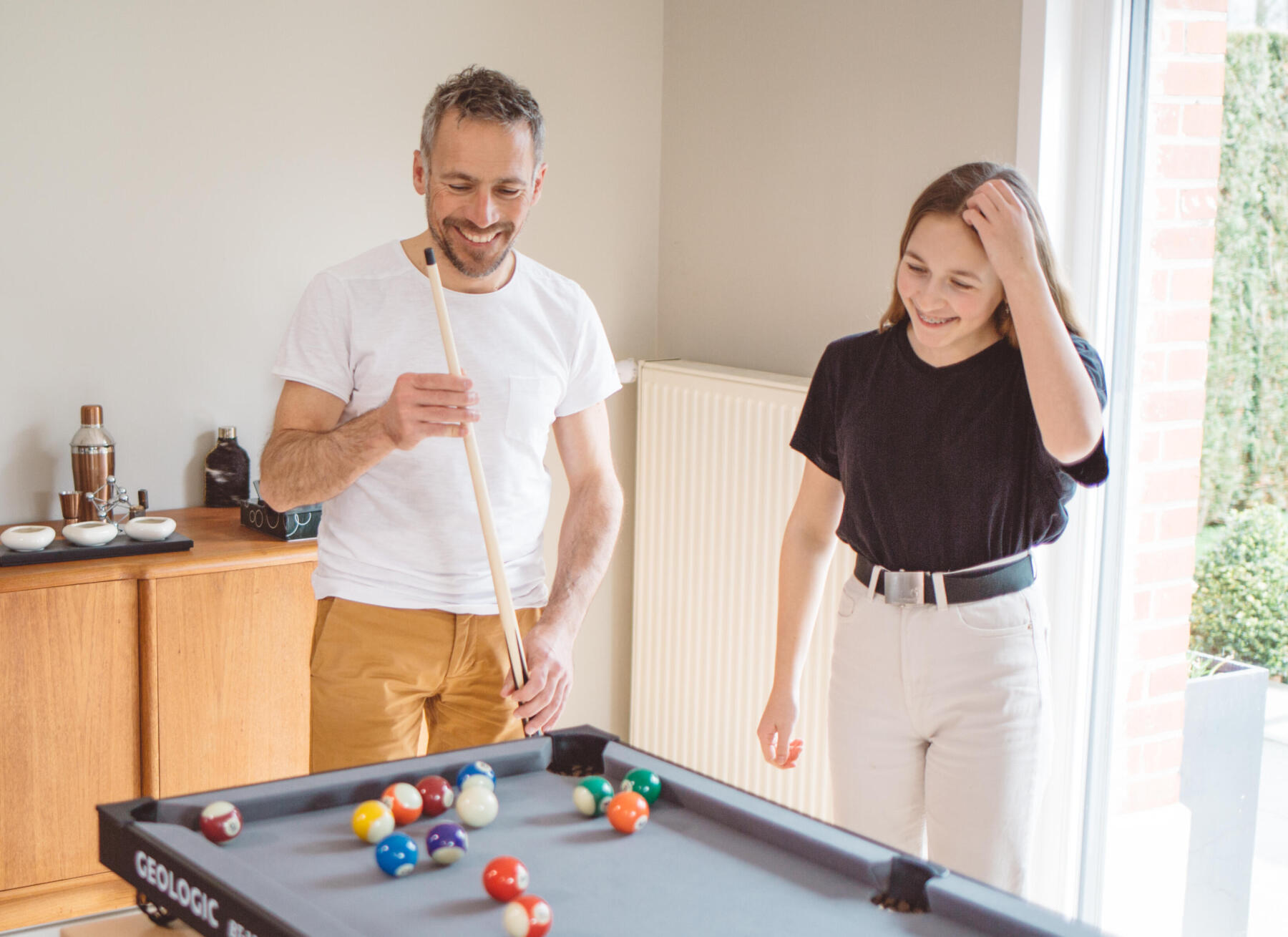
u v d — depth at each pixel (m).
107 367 2.72
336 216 2.91
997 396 1.65
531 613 1.97
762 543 2.78
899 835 1.76
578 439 2.06
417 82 2.95
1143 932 2.37
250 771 2.55
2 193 2.57
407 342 1.86
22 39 2.55
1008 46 2.30
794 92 2.83
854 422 1.75
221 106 2.75
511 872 1.16
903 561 1.71
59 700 2.36
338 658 1.86
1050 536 1.69
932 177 2.50
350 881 1.20
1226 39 2.13
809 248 2.82
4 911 2.36
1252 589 2.15
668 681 3.09
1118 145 2.26
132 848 1.22
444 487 1.85
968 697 1.66
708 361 3.16
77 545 2.43
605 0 3.14
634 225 3.27
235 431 2.83
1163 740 2.31
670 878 1.22
